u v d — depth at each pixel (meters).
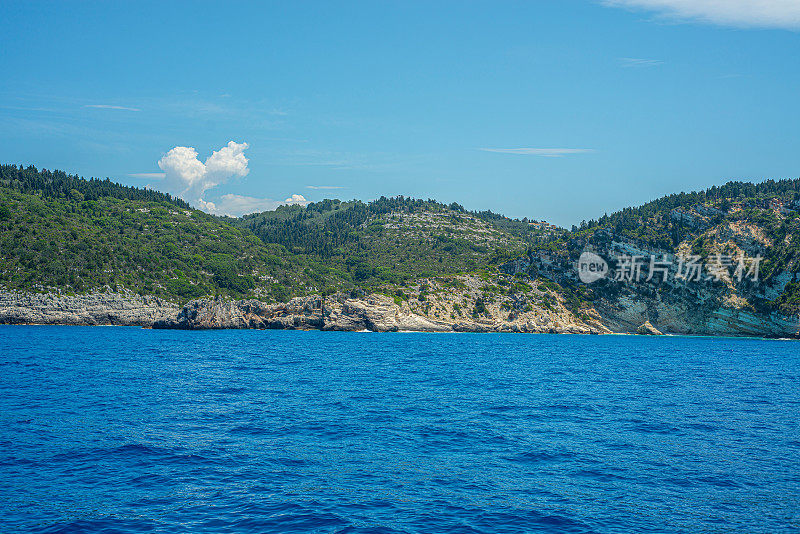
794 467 26.88
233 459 27.33
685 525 20.02
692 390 54.03
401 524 19.91
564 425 36.06
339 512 20.89
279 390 49.69
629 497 22.73
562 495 22.92
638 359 92.50
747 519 20.56
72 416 36.44
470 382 57.56
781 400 48.09
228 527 19.47
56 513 20.45
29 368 61.69
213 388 49.97
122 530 19.14
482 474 25.55
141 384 51.47
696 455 28.89
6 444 29.03
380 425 35.41
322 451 29.00
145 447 29.08
